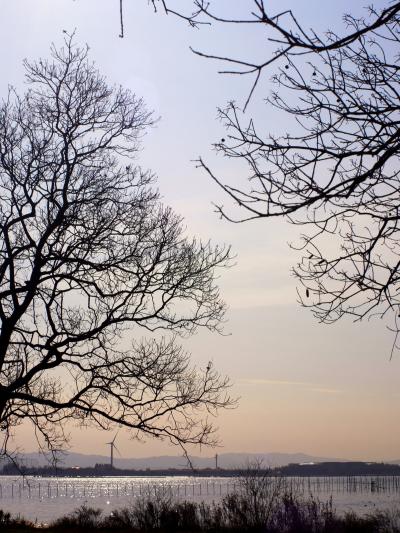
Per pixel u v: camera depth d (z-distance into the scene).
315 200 4.30
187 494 115.56
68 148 19.02
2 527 35.56
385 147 4.27
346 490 140.00
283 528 25.42
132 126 19.64
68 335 18.17
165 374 18.48
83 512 39.31
